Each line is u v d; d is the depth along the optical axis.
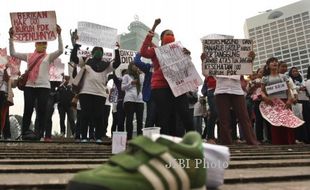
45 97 6.57
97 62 6.52
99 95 6.42
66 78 9.41
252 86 8.88
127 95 7.38
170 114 5.20
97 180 1.33
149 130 3.20
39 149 4.57
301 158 4.17
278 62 7.33
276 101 7.18
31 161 3.13
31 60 6.61
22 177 2.32
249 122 6.39
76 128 8.49
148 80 6.54
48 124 8.20
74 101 9.33
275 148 5.55
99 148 5.01
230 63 6.38
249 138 6.33
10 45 6.73
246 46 6.43
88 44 7.11
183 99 5.19
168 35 5.54
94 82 6.39
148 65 6.47
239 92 6.32
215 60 6.39
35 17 6.74
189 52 5.25
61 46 6.75
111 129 9.79
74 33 7.18
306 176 2.58
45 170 2.61
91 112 6.47
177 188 1.45
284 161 3.58
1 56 7.62
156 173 1.39
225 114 6.32
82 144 5.82
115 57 6.64
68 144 5.75
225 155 2.03
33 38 6.73
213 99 7.80
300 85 8.10
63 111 9.88
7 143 5.70
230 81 6.32
